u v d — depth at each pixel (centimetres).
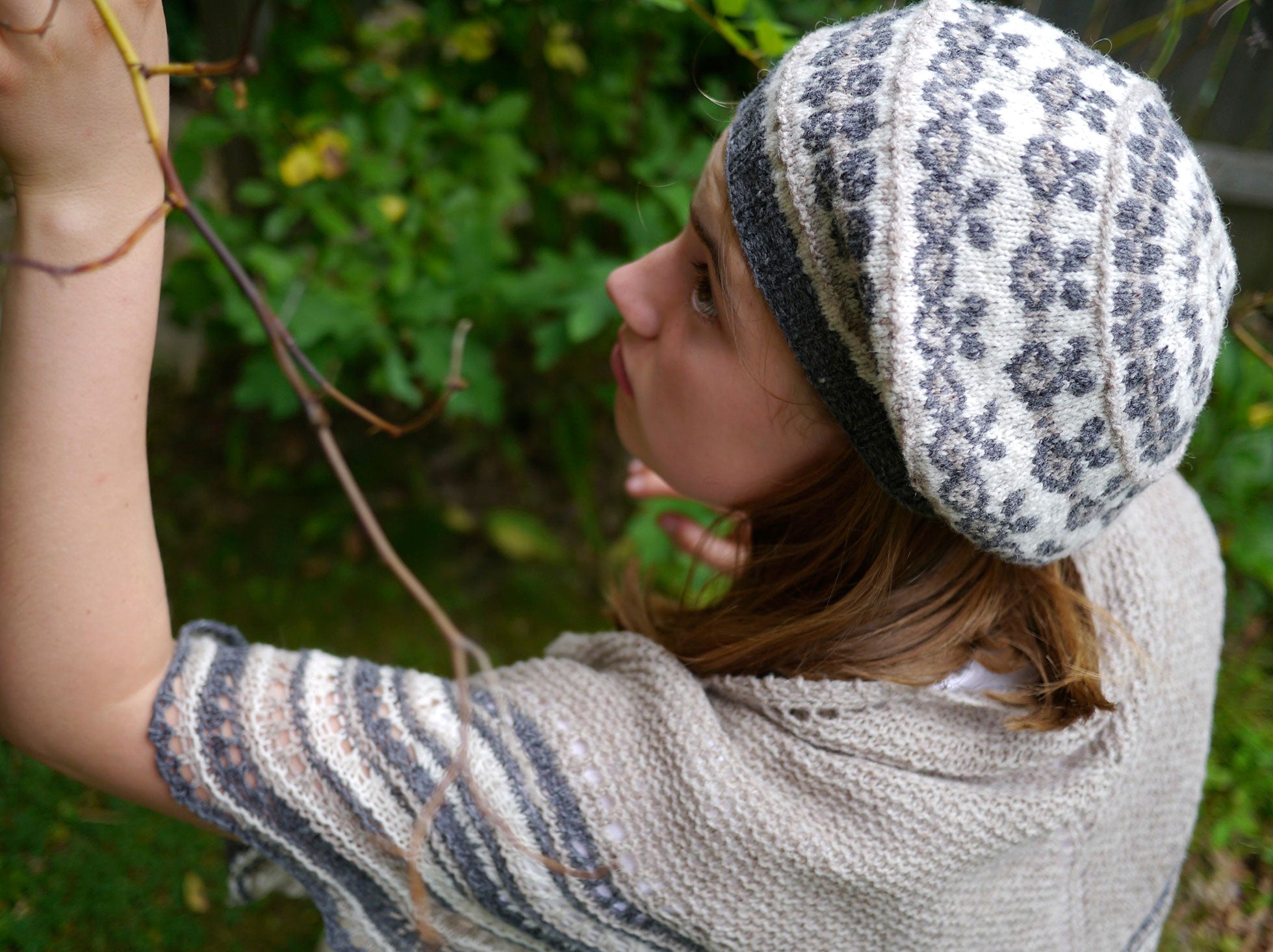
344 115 198
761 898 75
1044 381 67
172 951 175
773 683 80
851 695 80
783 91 71
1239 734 226
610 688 79
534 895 73
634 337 91
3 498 64
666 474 93
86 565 65
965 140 65
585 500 249
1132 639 92
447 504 258
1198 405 74
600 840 73
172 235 231
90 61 59
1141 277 65
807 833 75
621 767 75
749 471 86
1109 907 100
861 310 68
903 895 79
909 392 66
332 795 70
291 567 241
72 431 64
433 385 194
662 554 191
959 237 65
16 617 65
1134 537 100
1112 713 88
